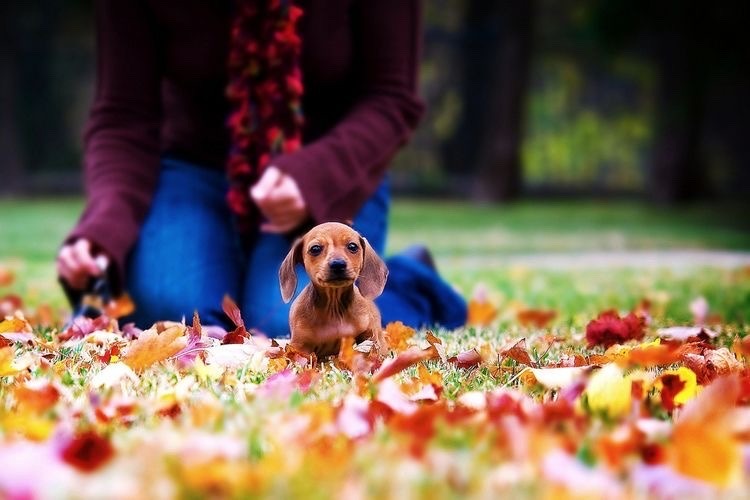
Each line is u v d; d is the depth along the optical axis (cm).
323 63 229
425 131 979
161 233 225
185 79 234
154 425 147
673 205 959
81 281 217
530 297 296
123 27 235
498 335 218
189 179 235
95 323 208
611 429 146
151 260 223
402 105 234
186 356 180
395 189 977
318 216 213
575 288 315
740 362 182
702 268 380
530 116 1088
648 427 145
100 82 239
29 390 154
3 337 186
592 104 1091
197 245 223
